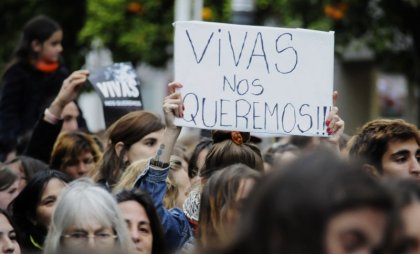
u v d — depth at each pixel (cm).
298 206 349
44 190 901
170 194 915
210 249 369
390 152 820
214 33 835
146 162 843
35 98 1258
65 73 1280
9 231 805
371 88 3127
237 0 1678
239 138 832
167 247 781
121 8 2336
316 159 360
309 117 848
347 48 2320
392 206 357
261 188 358
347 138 991
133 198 749
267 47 842
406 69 2397
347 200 350
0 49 2614
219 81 835
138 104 1136
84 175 1051
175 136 816
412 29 2244
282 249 350
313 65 849
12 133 1248
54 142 1080
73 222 675
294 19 2109
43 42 1255
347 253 352
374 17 2184
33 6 2598
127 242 683
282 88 845
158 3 2331
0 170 985
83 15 2580
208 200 645
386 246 360
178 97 819
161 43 2348
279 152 1066
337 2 2103
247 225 357
